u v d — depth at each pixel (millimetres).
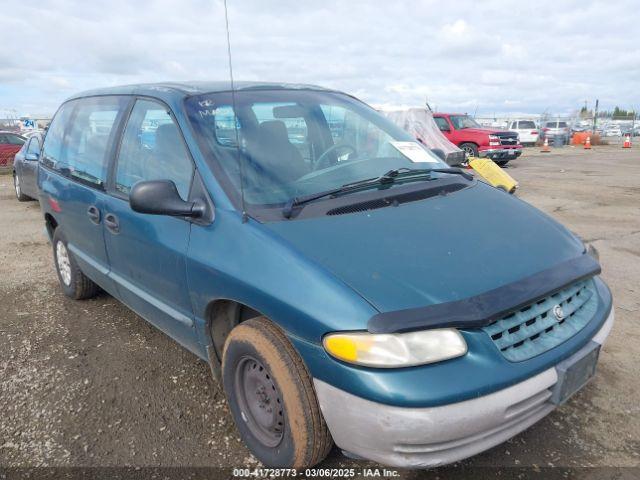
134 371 3648
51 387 3469
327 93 3902
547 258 2600
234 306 2795
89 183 3971
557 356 2297
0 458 2797
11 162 17562
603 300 2744
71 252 4531
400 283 2219
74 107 4723
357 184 3016
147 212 2752
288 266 2344
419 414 2006
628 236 7082
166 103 3268
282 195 2824
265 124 3229
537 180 13516
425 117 16234
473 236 2631
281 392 2365
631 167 17062
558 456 2699
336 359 2133
